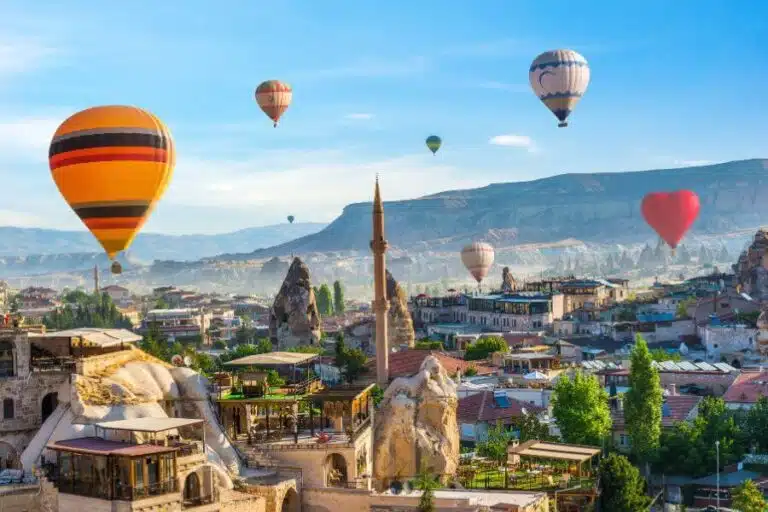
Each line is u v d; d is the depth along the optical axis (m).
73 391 110.56
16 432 112.38
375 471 133.88
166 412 119.50
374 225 182.25
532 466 135.50
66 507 100.69
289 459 121.00
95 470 100.56
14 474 105.62
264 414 135.00
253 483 115.12
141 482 99.19
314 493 119.19
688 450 164.50
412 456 133.50
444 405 136.75
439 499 117.50
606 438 163.00
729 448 167.00
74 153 119.50
